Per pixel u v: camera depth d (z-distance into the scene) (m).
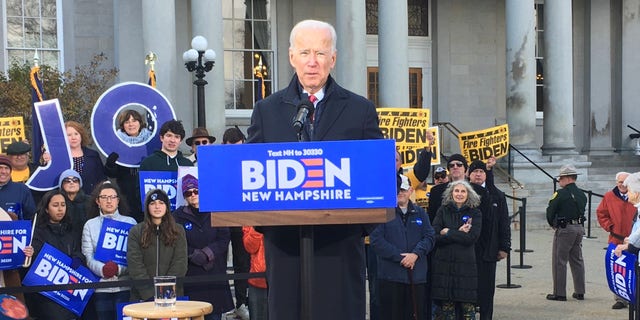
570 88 23.31
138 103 9.48
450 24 26.83
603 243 17.47
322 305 3.87
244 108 25.03
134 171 9.34
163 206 7.32
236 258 9.75
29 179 8.55
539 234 19.36
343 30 20.95
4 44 22.67
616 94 27.95
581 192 11.56
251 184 3.61
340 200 3.57
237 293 9.88
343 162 3.56
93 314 7.66
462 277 8.81
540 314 10.51
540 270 14.16
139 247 7.30
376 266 9.01
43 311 7.34
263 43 25.25
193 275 7.73
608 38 27.86
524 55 22.53
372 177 3.54
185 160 8.76
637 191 8.52
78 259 7.42
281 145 3.59
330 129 3.94
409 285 8.52
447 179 9.99
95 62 20.50
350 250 3.91
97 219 7.56
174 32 19.17
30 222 6.99
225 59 24.86
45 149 8.61
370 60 26.50
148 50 18.91
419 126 11.54
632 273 8.34
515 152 22.45
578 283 11.59
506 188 21.58
